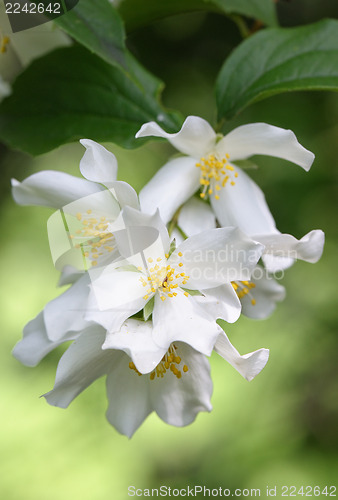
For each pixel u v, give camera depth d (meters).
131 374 0.26
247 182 0.26
